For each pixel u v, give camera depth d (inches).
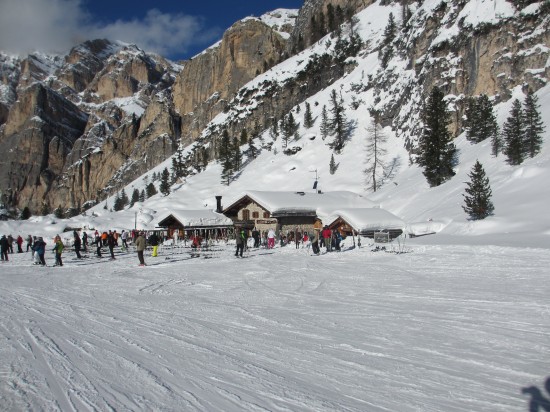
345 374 227.5
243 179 4318.4
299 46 6756.9
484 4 3034.0
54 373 224.2
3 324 343.9
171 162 6830.7
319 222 1066.1
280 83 5753.0
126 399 191.3
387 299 449.1
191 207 4035.4
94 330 323.9
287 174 4003.4
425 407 186.5
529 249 780.6
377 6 5802.2
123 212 3356.3
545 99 2359.7
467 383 213.8
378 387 209.5
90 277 720.3
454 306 400.2
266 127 5521.7
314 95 5241.1
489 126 2452.0
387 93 3954.2
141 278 689.0
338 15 6215.6
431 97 2559.1
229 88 7849.4
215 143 5807.1
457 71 3011.8
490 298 429.1
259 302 448.8
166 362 245.8
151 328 331.3
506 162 1969.7
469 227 1408.7
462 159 2391.7
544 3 2709.2
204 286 580.7
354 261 862.5
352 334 310.5
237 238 1069.8
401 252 956.6
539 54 2647.6
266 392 202.2
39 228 2620.6
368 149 3545.8
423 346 278.1
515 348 269.0
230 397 195.6
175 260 1042.7
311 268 764.6
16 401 187.0
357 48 5142.7
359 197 2092.8
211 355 260.1
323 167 3848.4
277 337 303.4
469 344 280.1
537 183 1588.3
